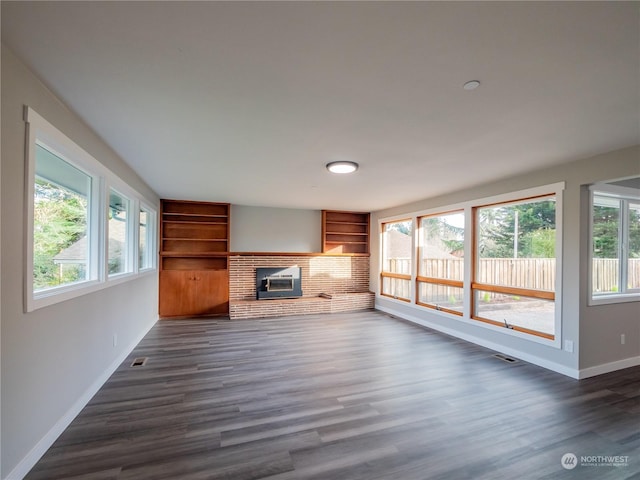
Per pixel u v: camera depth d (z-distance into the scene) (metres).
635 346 3.79
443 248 5.63
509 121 2.42
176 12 1.33
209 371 3.48
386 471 1.92
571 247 3.48
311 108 2.24
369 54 1.62
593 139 2.79
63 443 2.14
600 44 1.52
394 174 4.04
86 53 1.63
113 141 2.93
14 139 1.70
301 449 2.12
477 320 4.66
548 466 1.98
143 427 2.36
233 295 6.67
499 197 4.34
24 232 1.80
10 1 1.26
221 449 2.11
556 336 3.60
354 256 7.67
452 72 1.78
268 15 1.34
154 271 5.71
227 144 2.99
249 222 7.07
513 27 1.41
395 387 3.11
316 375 3.40
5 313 1.65
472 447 2.17
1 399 1.62
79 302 2.54
